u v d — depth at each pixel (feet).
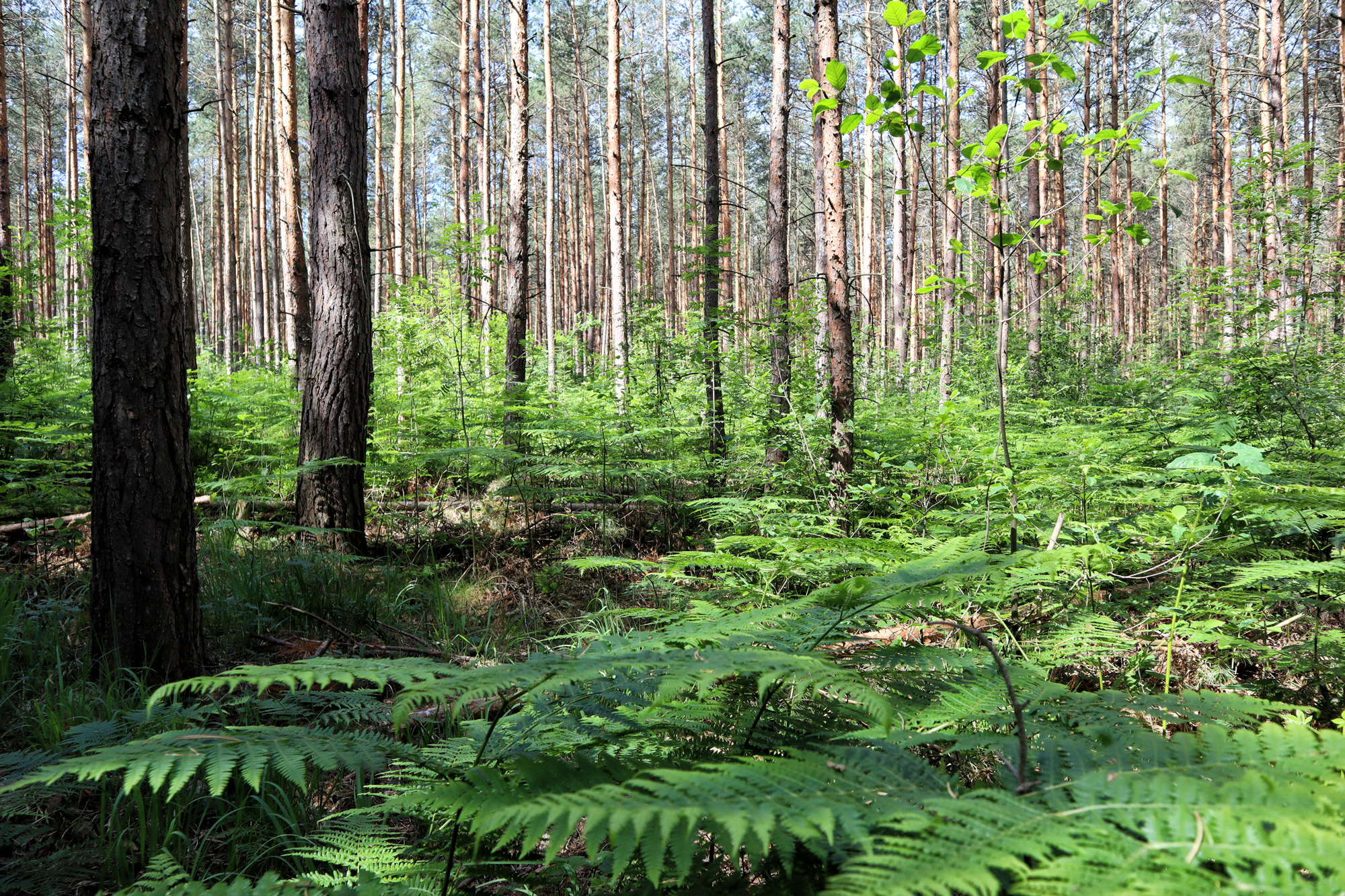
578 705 6.64
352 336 20.54
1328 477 13.57
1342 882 2.82
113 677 11.20
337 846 7.17
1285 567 9.04
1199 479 11.03
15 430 20.89
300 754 5.28
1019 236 12.12
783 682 5.48
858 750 4.71
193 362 27.63
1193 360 27.68
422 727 9.39
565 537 22.41
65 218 29.94
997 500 13.39
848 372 21.21
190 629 12.07
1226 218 56.29
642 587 17.17
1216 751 4.54
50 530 18.16
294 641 13.97
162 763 4.81
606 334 59.77
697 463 25.99
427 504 23.85
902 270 56.80
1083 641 8.77
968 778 6.89
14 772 8.43
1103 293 76.89
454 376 31.12
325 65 20.21
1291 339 25.03
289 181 34.63
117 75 11.16
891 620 11.09
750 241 131.44
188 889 5.47
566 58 98.22
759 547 11.53
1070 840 3.35
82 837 8.41
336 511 20.40
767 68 111.45
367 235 20.98
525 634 15.37
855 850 4.24
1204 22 78.64
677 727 6.33
